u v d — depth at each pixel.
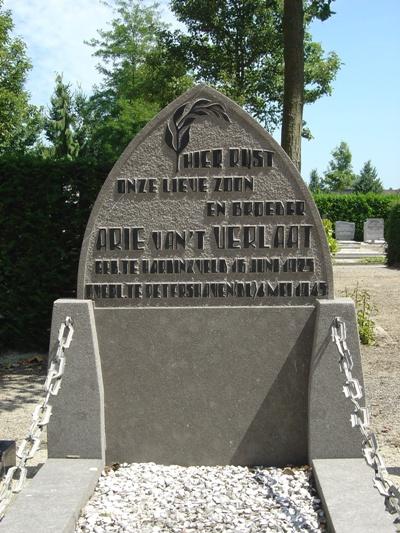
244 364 4.21
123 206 4.30
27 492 3.52
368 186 62.56
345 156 62.44
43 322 8.20
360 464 3.91
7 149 27.80
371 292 13.85
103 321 4.24
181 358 4.23
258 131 4.25
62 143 45.47
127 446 4.27
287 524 3.37
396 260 20.64
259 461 4.24
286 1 8.20
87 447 4.12
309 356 4.20
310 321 4.20
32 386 6.87
